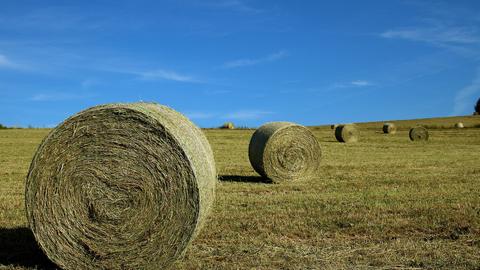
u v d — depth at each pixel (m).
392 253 7.84
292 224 9.55
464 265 7.30
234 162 22.28
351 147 32.41
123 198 7.24
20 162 21.64
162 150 7.33
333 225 9.59
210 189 8.02
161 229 7.22
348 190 13.93
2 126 57.03
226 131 51.09
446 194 12.95
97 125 7.35
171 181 7.29
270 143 16.39
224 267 7.14
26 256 7.69
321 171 18.81
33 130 50.09
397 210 10.79
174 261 7.20
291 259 7.53
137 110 7.38
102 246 7.15
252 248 8.08
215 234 8.91
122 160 7.31
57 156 7.26
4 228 9.35
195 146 7.73
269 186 14.95
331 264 7.36
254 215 10.34
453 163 21.64
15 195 13.04
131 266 7.18
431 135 46.38
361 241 8.59
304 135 16.89
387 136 45.34
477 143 37.09
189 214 7.26
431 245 8.27
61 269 7.18
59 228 7.16
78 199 7.21
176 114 8.46
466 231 9.12
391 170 18.97
